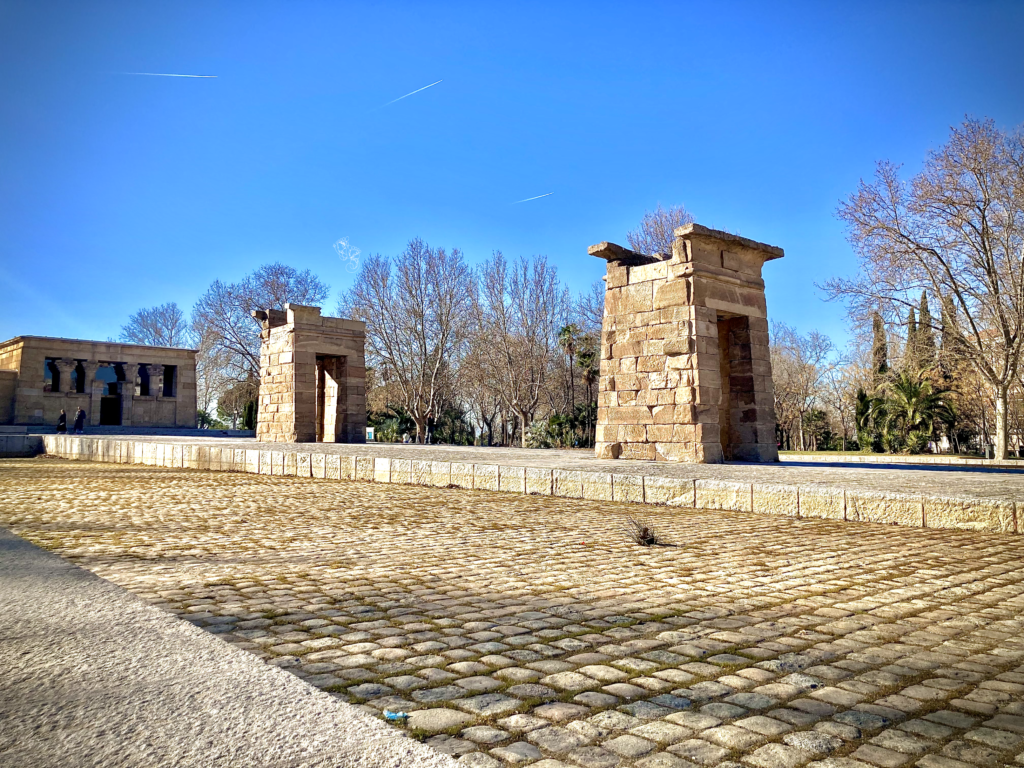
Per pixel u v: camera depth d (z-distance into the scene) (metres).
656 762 2.44
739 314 15.91
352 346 28.03
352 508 10.59
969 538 7.63
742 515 9.61
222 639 3.60
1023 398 37.72
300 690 2.86
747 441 16.12
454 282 45.88
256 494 12.60
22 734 2.36
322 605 4.77
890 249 28.98
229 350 54.50
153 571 5.84
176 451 20.45
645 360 15.47
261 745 2.34
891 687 3.24
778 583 5.53
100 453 24.50
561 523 8.99
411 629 4.19
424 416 45.88
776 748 2.57
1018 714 2.91
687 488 10.52
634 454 15.45
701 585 5.46
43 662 3.10
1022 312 28.16
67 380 43.59
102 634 3.53
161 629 3.64
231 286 54.69
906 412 43.47
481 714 2.87
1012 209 27.48
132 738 2.36
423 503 11.19
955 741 2.64
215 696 2.75
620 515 9.73
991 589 5.32
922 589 5.32
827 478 10.75
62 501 11.37
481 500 11.58
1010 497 8.08
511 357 44.06
